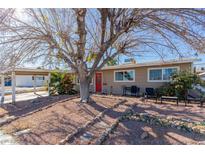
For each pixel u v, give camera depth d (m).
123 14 7.77
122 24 7.98
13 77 12.84
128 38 9.84
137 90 15.35
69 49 9.87
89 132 5.76
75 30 9.32
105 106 9.22
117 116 7.42
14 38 8.56
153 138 5.17
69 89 16.28
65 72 16.19
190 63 12.89
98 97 12.30
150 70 14.94
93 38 10.23
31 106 10.74
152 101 11.57
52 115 7.83
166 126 6.22
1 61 8.92
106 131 5.66
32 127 6.46
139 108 9.28
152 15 7.11
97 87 18.92
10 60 9.06
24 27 8.57
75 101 10.43
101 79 18.59
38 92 20.69
